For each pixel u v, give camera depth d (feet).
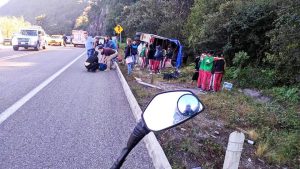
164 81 52.65
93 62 55.06
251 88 51.57
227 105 34.50
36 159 16.05
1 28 167.32
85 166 15.62
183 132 23.24
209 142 20.86
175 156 17.90
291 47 41.60
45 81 40.29
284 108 37.99
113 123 23.29
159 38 73.20
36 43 99.14
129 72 54.90
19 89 33.81
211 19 61.57
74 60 74.02
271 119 29.37
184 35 89.15
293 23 39.65
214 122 27.68
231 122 27.99
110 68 61.98
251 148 21.83
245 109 32.86
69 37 205.57
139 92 36.32
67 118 23.76
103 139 19.62
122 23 196.44
